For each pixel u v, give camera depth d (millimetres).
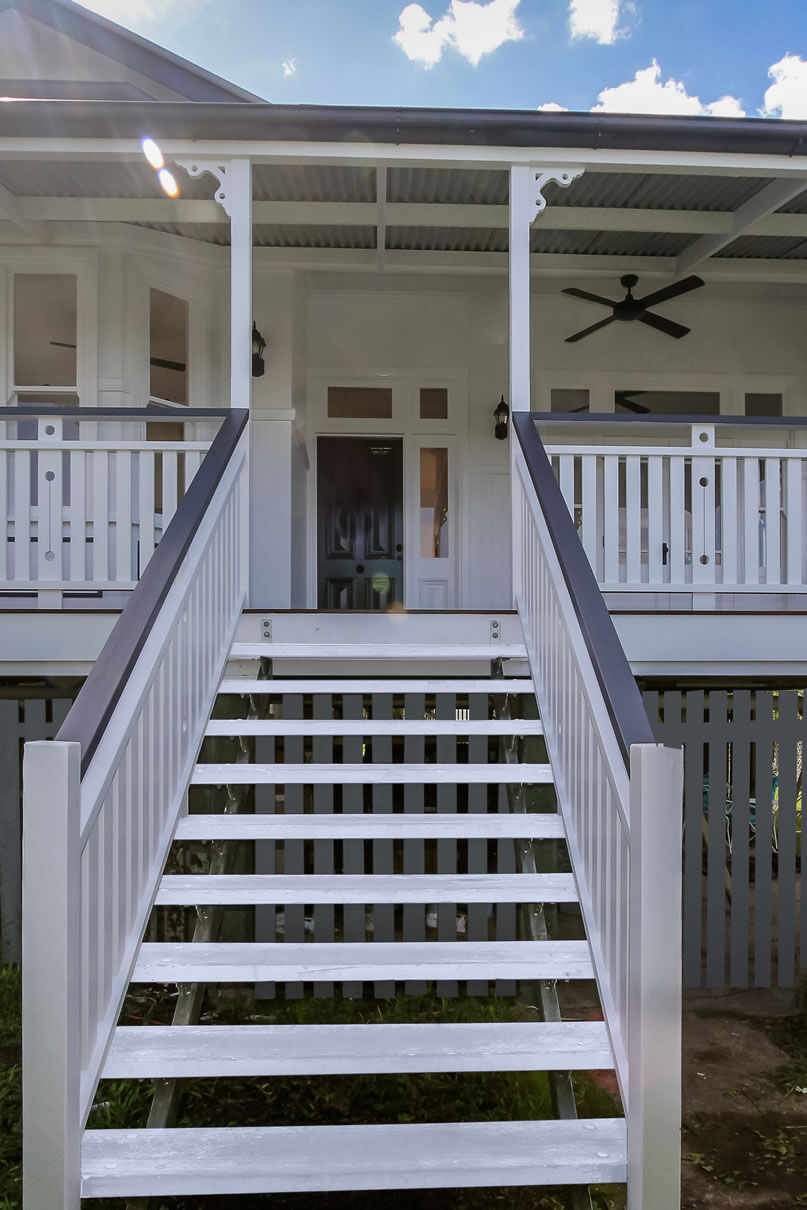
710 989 4238
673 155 4402
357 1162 1993
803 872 4102
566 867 3893
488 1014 3850
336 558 7551
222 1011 3895
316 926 3789
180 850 4379
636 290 7000
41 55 6324
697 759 4125
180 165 4406
